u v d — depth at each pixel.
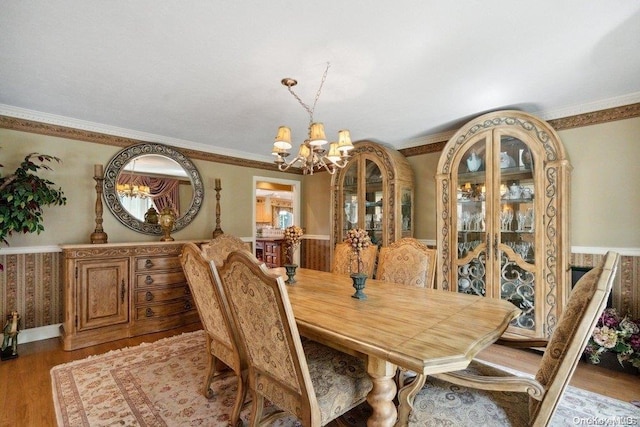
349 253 3.05
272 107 2.86
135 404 1.95
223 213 4.52
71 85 2.41
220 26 1.68
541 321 2.66
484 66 2.12
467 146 3.04
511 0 1.48
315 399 1.25
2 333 2.88
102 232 3.24
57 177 3.17
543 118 3.01
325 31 1.73
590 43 1.84
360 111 2.97
